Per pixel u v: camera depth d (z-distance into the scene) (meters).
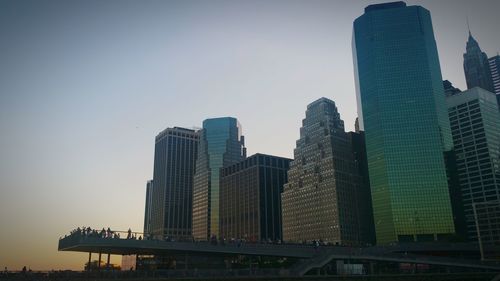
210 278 76.25
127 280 68.94
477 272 129.50
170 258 126.12
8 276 67.50
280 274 88.50
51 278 68.50
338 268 107.69
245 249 111.62
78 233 93.25
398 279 108.19
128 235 97.94
